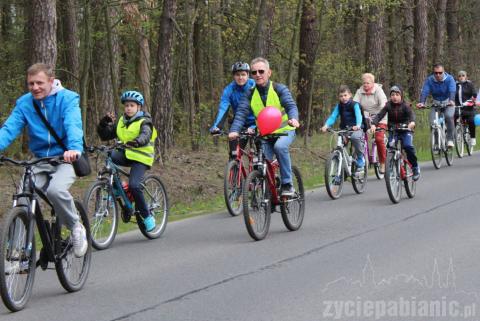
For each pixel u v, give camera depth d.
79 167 7.61
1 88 24.62
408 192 13.81
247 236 10.73
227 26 26.66
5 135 7.50
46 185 7.52
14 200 7.20
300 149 23.00
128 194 10.68
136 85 29.20
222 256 9.36
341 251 9.37
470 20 44.97
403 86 40.06
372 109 16.62
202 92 30.81
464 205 12.74
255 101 10.46
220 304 7.12
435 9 41.50
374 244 9.74
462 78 20.81
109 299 7.46
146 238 10.99
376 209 12.78
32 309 7.14
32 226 7.21
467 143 21.36
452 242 9.62
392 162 13.32
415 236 10.17
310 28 26.62
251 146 12.70
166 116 18.81
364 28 38.44
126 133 10.58
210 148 22.86
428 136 27.20
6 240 6.83
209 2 25.30
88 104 26.22
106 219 10.32
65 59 24.41
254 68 10.38
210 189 17.08
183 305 7.14
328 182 14.20
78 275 7.96
